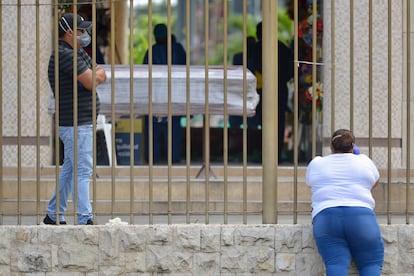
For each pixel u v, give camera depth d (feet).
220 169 91.56
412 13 93.61
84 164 67.10
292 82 108.47
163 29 106.73
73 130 66.18
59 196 64.95
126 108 83.41
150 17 62.54
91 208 69.77
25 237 62.23
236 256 62.18
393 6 93.81
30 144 93.20
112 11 63.93
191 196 82.12
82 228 62.13
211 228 62.18
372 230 59.26
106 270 62.03
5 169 90.38
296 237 62.28
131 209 62.95
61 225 62.90
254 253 62.23
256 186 82.89
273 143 63.41
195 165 105.19
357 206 59.52
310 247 62.23
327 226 59.41
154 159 107.86
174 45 108.06
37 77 62.80
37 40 62.75
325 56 95.55
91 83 66.13
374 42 94.17
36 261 62.18
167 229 62.08
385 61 94.17
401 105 93.86
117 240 62.03
